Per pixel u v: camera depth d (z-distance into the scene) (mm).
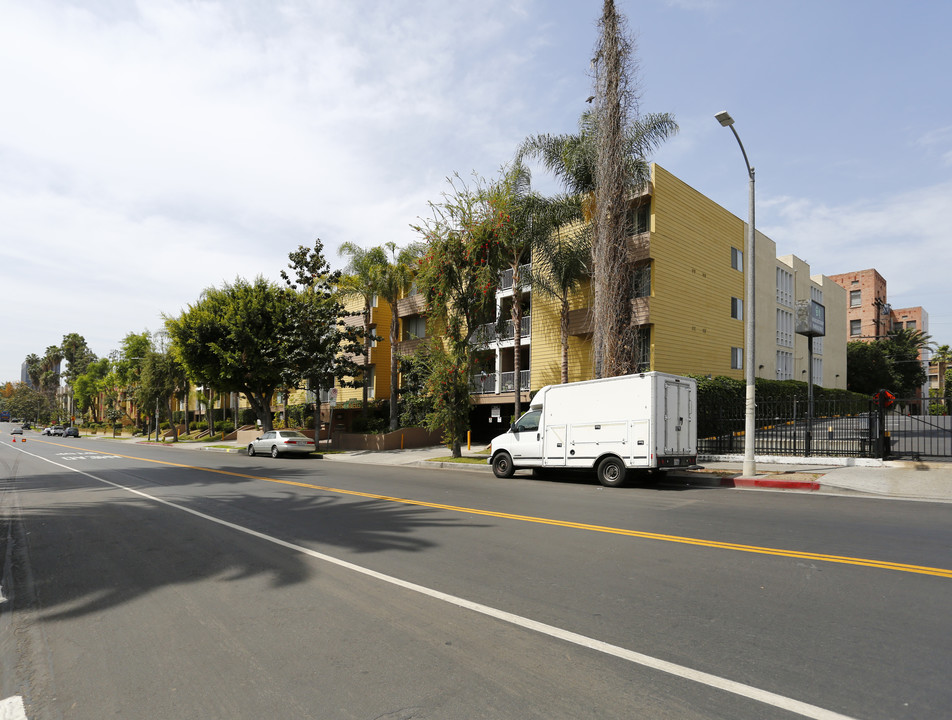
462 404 21359
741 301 30953
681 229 26266
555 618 4594
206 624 4691
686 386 13930
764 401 17391
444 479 15500
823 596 4965
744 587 5254
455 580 5680
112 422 75750
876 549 6586
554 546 6992
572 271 22359
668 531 7758
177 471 18516
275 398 49250
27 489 14375
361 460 24203
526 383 29484
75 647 4309
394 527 8406
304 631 4469
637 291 24797
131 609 5125
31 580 6160
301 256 32906
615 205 17656
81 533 8516
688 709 3158
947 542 6930
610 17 17938
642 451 12938
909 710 3094
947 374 60625
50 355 125500
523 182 22156
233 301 31547
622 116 17797
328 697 3416
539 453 14938
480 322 21781
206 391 50781
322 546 7309
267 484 14398
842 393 38875
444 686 3504
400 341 38688
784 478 13023
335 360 32344
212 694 3500
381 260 30641
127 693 3553
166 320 32062
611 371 17344
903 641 3996
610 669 3678
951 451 16406
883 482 11938
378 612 4840
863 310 63531
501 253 22000
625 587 5332
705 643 4039
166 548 7422
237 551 7160
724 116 13070
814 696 3266
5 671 3936
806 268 40781
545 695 3355
